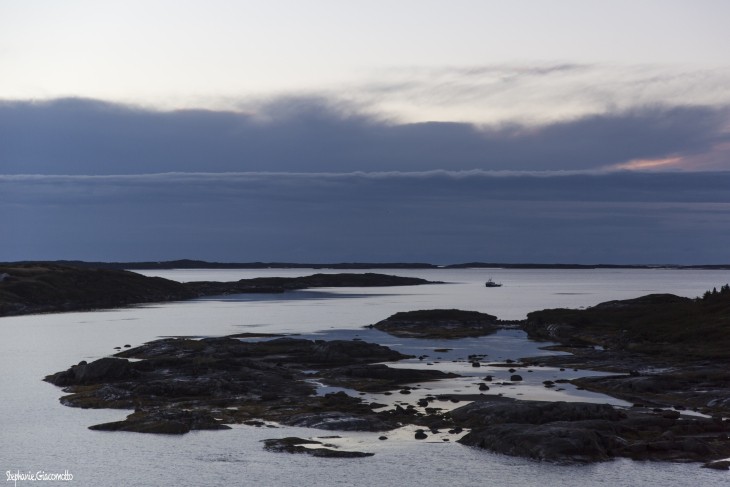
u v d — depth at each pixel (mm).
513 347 122875
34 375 90812
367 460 54656
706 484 49219
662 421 60875
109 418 67375
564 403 64438
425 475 51406
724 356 94125
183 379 79500
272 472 52375
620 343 113688
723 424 60656
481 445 57344
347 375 88625
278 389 78875
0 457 56062
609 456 54344
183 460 55031
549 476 50969
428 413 67750
